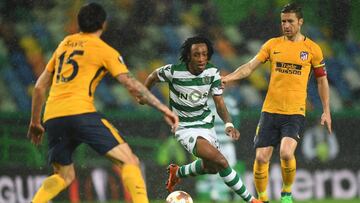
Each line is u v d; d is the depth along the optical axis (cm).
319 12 5078
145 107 4259
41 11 4775
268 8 4903
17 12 4738
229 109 4038
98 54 1928
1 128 3922
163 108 1911
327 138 4241
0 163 3866
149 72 4666
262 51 2553
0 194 3834
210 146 2341
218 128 3938
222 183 3866
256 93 4638
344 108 4862
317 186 4150
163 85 4503
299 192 4112
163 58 4731
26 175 3866
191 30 4850
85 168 3822
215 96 2406
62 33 4738
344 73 5000
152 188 3912
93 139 1919
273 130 2538
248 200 2362
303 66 2511
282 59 2516
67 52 1958
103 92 4484
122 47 4697
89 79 1931
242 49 4834
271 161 4006
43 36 4716
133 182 1908
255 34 4884
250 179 3981
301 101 2516
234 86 4597
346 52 5069
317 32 5066
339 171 4206
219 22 4891
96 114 1941
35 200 1983
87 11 1975
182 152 3997
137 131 3984
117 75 1917
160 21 4822
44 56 4666
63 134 1944
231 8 4919
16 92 4528
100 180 3831
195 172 2517
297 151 4175
